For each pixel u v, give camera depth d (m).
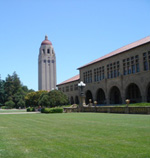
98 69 58.19
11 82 136.25
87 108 40.12
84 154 7.08
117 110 31.89
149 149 7.60
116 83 49.81
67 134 11.12
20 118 25.14
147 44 40.66
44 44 160.12
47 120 20.67
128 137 9.90
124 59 47.56
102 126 14.22
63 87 86.31
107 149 7.70
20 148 8.15
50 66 158.38
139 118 20.12
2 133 11.98
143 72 41.50
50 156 6.94
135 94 50.06
